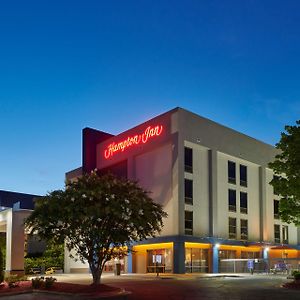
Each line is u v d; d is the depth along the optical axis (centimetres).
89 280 3597
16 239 4725
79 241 2442
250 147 5616
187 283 3139
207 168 5038
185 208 4684
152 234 2591
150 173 5044
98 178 2522
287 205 3100
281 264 4688
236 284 3000
